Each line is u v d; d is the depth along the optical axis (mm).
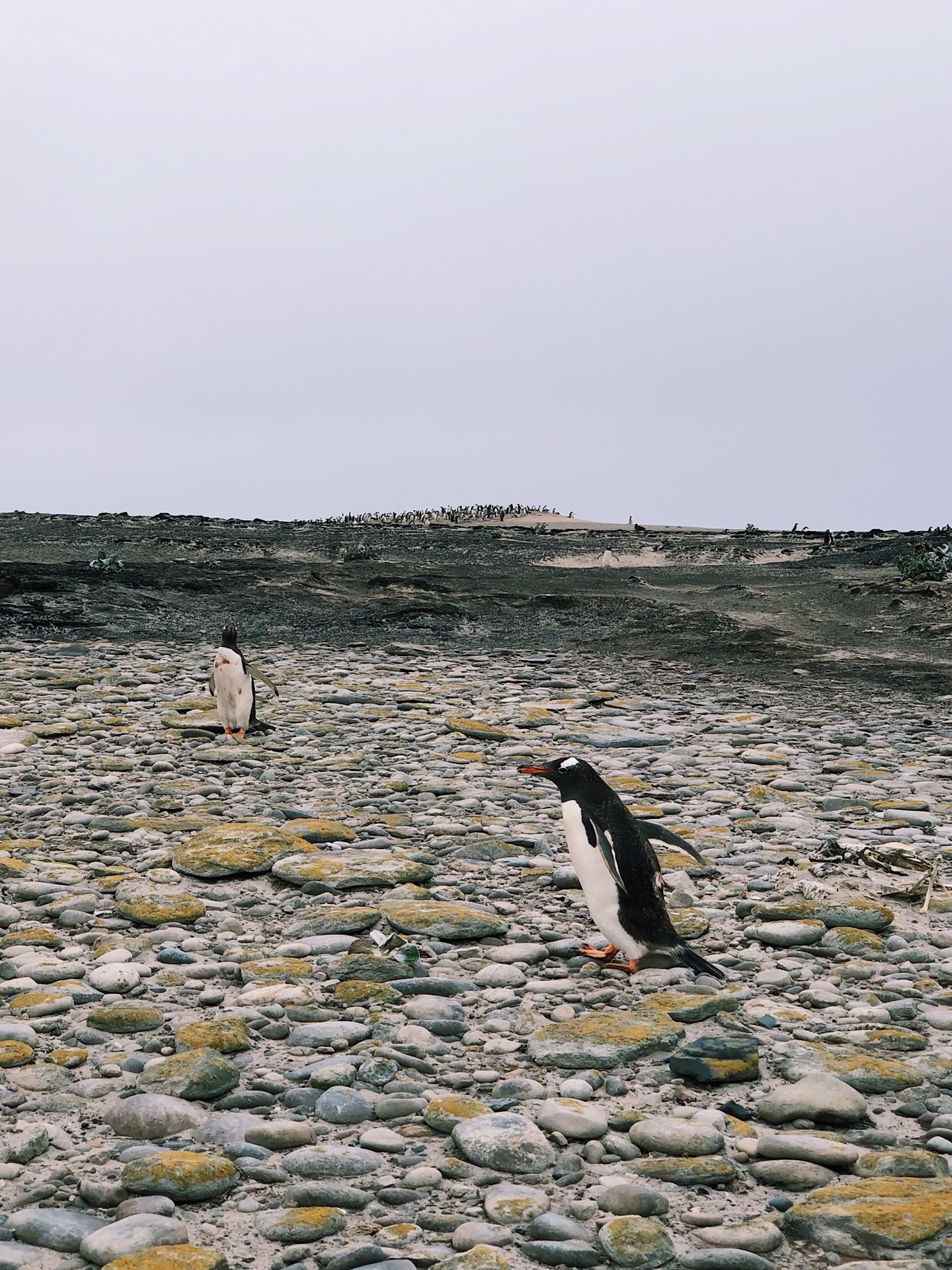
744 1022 5348
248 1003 5473
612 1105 4492
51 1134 4078
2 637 21078
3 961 5891
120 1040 5016
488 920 6660
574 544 55875
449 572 40562
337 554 45594
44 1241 3428
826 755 13219
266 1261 3377
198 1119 4215
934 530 51062
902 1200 3670
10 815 9188
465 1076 4676
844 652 22656
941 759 13039
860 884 7516
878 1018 5430
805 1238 3604
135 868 7785
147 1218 3500
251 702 12961
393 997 5586
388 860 7805
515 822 9461
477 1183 3895
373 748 12570
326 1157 3926
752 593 33250
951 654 22594
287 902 7195
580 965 6156
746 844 8703
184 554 43125
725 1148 4148
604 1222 3621
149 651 20266
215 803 9727
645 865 5996
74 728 12773
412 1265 3305
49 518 58406
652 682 19234
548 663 21359
